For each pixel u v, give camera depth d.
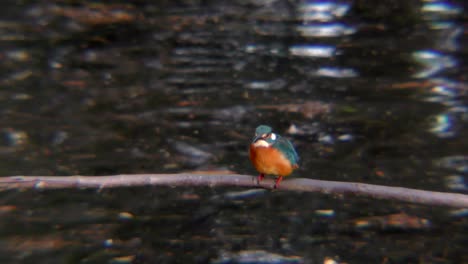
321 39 22.00
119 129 14.63
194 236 10.34
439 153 13.23
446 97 16.36
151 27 23.78
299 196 11.78
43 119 15.12
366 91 17.11
